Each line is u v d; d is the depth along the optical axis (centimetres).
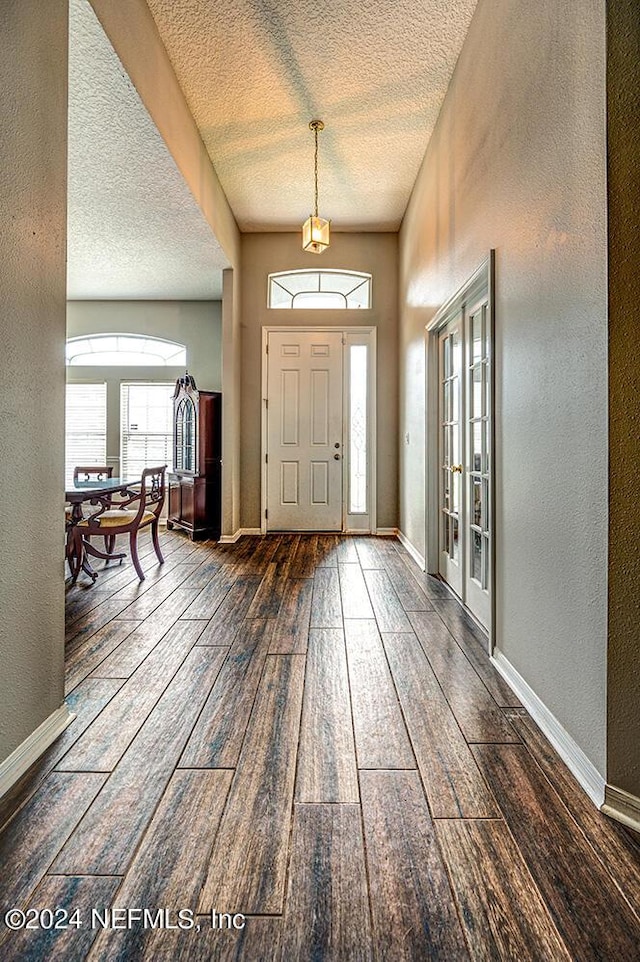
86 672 219
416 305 440
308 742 168
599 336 142
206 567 413
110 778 149
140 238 442
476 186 261
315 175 409
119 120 276
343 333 560
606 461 138
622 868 117
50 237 165
